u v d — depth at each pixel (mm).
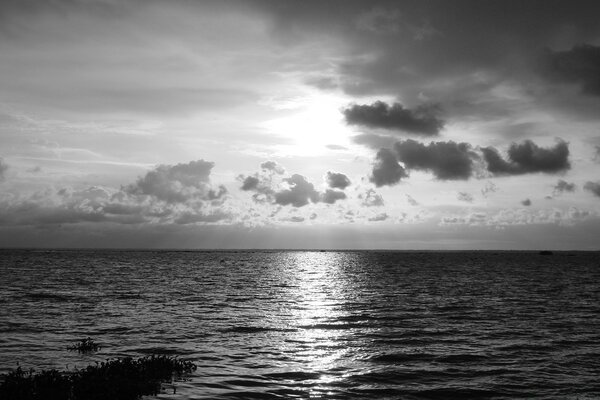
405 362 22094
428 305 45844
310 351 24297
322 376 19484
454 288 67500
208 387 17438
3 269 105438
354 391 17500
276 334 29203
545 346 25922
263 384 18125
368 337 28422
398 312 40375
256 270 125812
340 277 95875
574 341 27406
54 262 153000
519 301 49781
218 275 99438
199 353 23312
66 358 21641
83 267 122188
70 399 15297
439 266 155000
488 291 62469
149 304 43906
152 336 27516
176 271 112938
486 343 26703
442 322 34625
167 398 16000
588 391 17875
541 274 107250
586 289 66250
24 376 17984
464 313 39781
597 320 35906
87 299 47031
